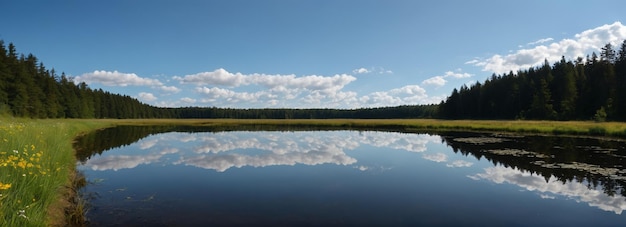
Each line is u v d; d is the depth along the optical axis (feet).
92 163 46.14
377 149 68.85
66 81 260.01
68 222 21.39
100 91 319.88
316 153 61.93
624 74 187.62
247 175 39.81
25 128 41.98
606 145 70.03
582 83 204.33
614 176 39.17
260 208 26.18
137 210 24.89
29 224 16.26
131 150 62.95
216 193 30.81
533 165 46.93
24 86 157.58
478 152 61.46
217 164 47.88
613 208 27.04
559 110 201.87
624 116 166.91
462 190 33.04
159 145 73.97
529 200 29.43
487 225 23.04
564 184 35.42
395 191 32.58
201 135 110.11
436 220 23.94
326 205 27.37
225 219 23.34
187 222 22.52
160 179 36.58
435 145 76.18
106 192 30.09
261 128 165.37
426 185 35.12
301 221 23.30
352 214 25.08
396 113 448.24
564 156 54.90
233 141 87.20
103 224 21.57
